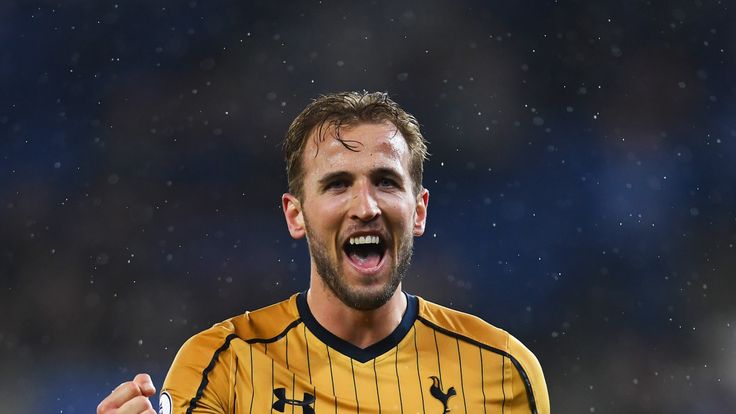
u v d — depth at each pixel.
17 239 46.09
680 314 46.19
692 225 49.22
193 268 46.78
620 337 45.59
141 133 49.72
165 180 48.69
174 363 9.30
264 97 51.16
